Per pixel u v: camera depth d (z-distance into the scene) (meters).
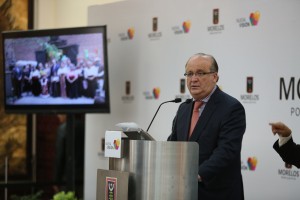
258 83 5.45
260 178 5.38
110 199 3.17
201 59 4.13
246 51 5.57
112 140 3.22
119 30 7.00
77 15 8.33
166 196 3.06
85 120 7.38
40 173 8.59
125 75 6.92
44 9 8.77
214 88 4.15
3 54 6.92
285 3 5.28
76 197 6.98
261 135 5.39
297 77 5.16
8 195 8.19
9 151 8.41
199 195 3.79
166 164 3.07
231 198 3.88
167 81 6.41
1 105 8.40
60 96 6.67
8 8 8.48
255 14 5.51
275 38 5.34
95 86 6.51
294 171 5.12
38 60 6.75
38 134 8.62
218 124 3.97
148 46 6.65
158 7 6.54
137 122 6.76
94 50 6.50
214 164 3.75
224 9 5.80
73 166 6.81
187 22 6.19
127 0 6.91
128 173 3.09
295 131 5.14
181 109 4.30
